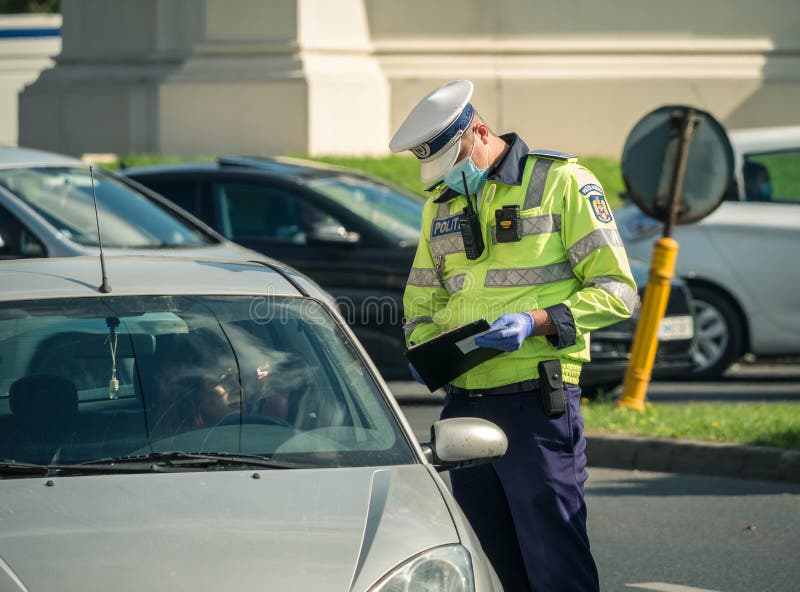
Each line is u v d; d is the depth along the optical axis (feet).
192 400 34.53
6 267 39.63
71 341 35.42
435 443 34.65
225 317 36.88
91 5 176.55
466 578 29.14
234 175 87.45
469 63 167.32
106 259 40.68
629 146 74.84
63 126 176.04
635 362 75.92
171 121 164.96
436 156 36.96
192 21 169.78
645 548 54.60
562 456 37.73
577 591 37.76
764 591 48.98
